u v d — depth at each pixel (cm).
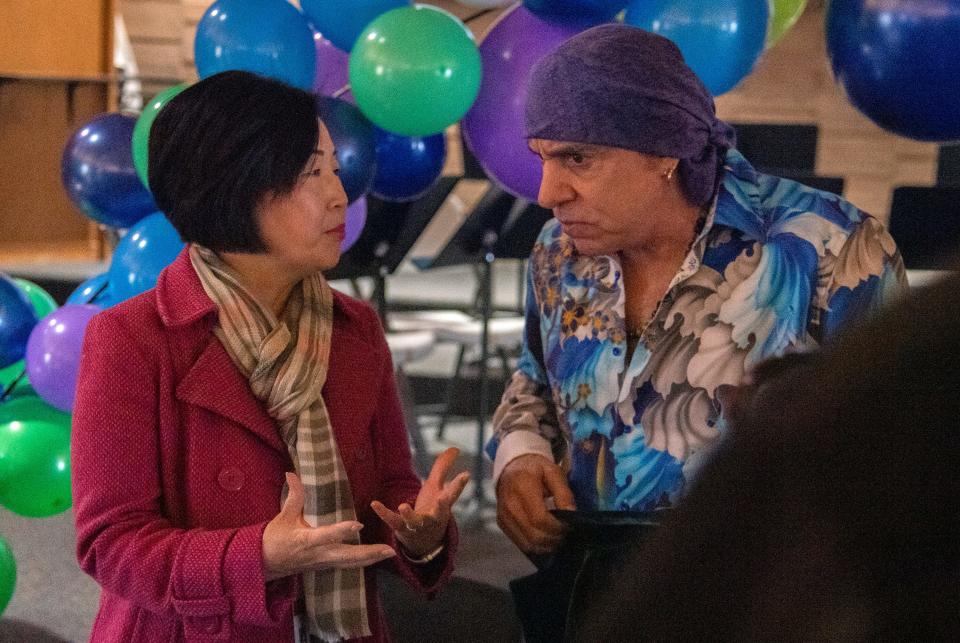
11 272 630
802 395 35
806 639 33
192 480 124
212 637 118
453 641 187
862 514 33
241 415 125
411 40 182
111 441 120
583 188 126
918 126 163
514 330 416
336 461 128
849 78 166
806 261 129
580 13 183
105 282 217
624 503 136
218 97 121
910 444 32
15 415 207
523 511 141
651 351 133
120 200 203
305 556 114
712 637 35
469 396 539
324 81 221
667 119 122
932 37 152
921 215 277
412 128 191
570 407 141
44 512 208
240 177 121
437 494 126
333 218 127
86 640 296
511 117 186
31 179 237
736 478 36
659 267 137
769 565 34
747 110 867
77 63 248
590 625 40
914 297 34
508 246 364
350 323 140
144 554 117
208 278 127
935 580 32
